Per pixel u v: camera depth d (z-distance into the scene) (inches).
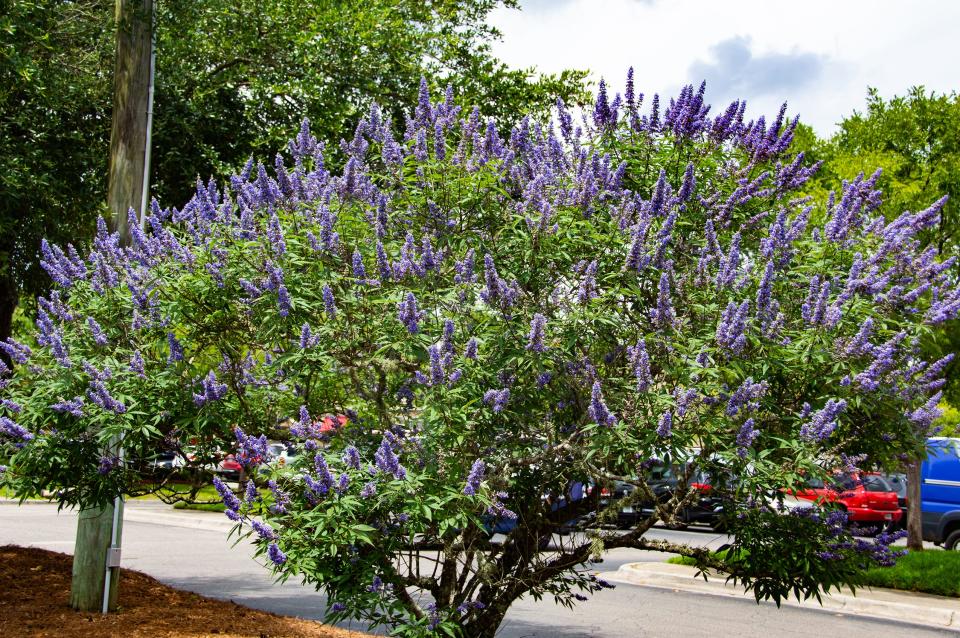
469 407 191.6
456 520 187.6
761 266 221.5
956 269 568.1
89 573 312.5
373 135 240.5
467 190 214.7
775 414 203.5
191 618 311.4
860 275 218.2
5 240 396.5
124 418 206.5
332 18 466.9
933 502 752.3
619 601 473.4
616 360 216.1
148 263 228.5
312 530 187.0
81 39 414.0
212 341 223.3
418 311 192.4
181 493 242.1
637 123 249.0
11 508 889.5
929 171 584.7
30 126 397.7
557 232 207.0
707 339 198.7
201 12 445.4
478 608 225.9
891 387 209.8
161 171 451.8
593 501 242.4
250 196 218.4
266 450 191.0
